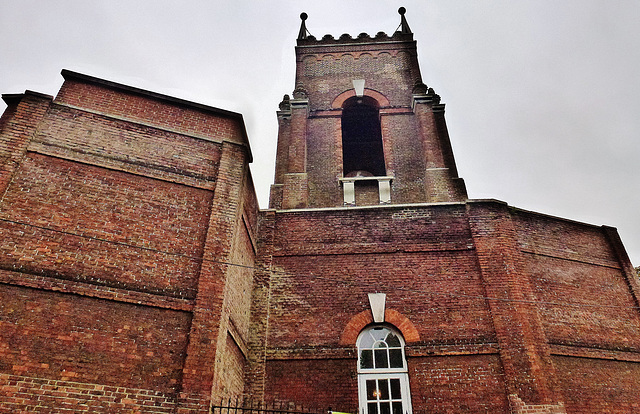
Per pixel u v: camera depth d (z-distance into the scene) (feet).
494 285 39.24
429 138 54.08
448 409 34.32
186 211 34.30
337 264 42.19
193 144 37.58
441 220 43.80
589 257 45.60
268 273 42.14
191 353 28.78
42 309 27.32
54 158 32.63
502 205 43.96
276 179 53.01
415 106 57.82
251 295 40.73
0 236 28.43
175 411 27.04
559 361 37.14
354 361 37.14
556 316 39.83
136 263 30.83
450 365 36.04
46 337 26.71
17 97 34.68
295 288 41.19
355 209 45.37
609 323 41.65
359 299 40.06
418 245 42.39
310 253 42.96
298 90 60.75
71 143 33.68
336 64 65.31
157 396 27.30
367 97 61.31
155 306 29.76
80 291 28.45
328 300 40.27
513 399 33.86
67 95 35.99
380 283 40.73
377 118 66.08
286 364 37.45
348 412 35.01
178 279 31.35
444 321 38.14
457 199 48.65
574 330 39.60
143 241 31.83
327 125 58.34
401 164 53.57
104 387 26.53
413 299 39.58
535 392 33.99
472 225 42.75
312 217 45.37
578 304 41.60
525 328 36.91
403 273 41.06
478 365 35.81
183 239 33.04
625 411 36.83
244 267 38.99
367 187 51.60
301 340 38.45
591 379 37.42
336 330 38.68
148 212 33.12
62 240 29.78
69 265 29.12
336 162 54.49
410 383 35.68
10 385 24.94
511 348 35.99
